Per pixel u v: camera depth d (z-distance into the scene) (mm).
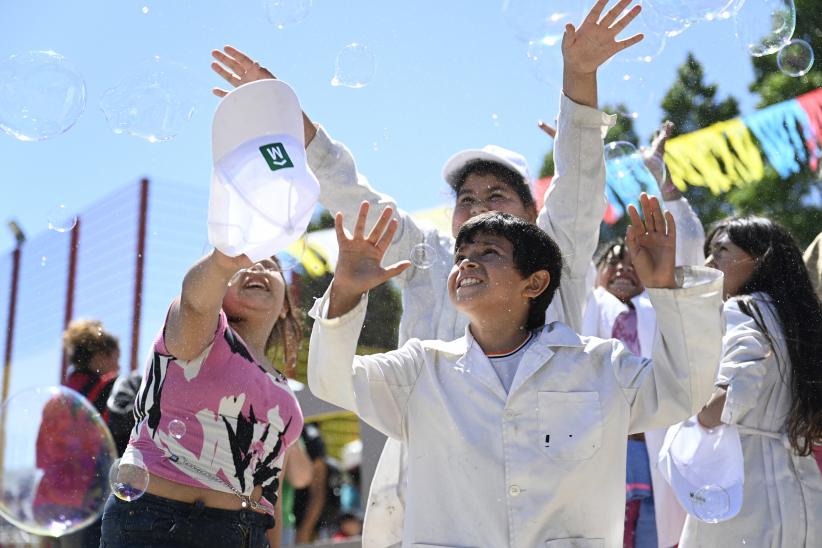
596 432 2121
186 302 2107
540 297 2320
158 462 2221
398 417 2236
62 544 3383
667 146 5453
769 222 2908
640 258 2080
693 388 2076
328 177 2812
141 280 6355
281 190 1884
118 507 2217
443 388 2211
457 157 2971
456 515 2125
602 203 2766
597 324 3578
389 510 2516
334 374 2113
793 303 2744
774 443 2598
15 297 7023
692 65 7805
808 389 2602
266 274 2586
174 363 2264
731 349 2646
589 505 2100
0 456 2406
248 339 2557
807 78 7645
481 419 2150
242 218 1898
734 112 7738
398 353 2289
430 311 2764
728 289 2885
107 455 2451
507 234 2285
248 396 2330
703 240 3516
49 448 2420
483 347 2275
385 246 2094
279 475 2449
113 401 3635
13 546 3393
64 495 2400
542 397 2146
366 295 2109
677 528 3127
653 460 3166
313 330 2145
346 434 6578
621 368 2189
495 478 2104
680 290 2053
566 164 2730
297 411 2480
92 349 3936
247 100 1913
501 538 2064
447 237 2906
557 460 2098
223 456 2275
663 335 2090
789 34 3406
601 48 2652
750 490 2555
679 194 3588
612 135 7773
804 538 2506
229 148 1906
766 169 6730
